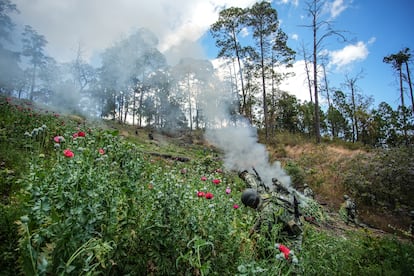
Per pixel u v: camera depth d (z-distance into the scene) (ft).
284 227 8.55
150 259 6.69
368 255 14.11
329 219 22.43
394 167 34.12
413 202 29.94
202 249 7.06
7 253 5.65
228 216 8.50
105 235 5.95
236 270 7.06
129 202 7.24
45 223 5.33
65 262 5.02
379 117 94.22
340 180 35.12
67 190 5.95
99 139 11.35
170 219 6.95
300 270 7.40
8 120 17.31
